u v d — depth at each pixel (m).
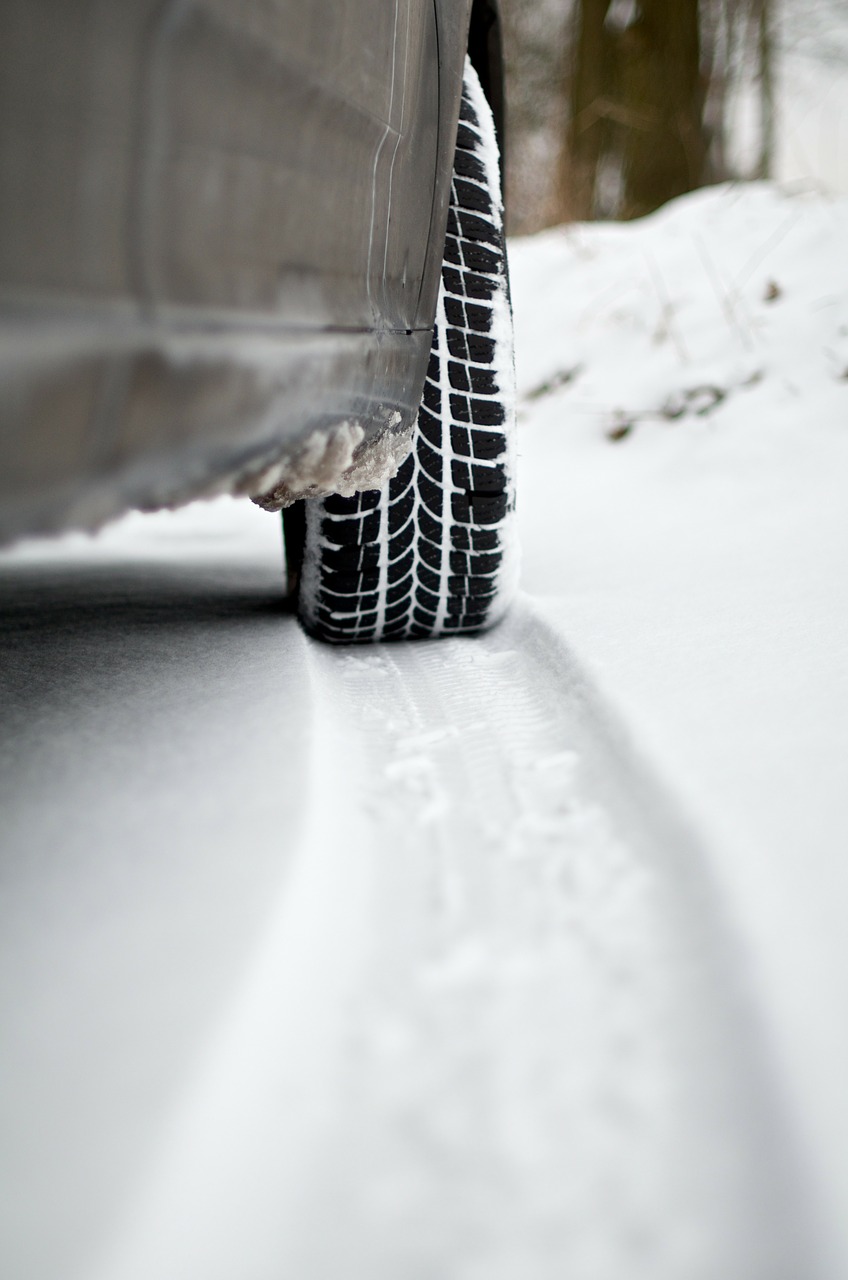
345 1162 0.54
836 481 2.31
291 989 0.63
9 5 0.50
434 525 1.35
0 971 0.62
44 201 0.52
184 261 0.63
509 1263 0.49
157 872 0.73
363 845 0.84
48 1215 0.46
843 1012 0.58
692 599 1.48
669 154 6.04
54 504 0.55
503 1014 0.65
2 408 0.50
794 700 1.00
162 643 1.32
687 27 5.95
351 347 0.92
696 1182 0.53
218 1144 0.51
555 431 3.12
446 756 1.04
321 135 0.82
